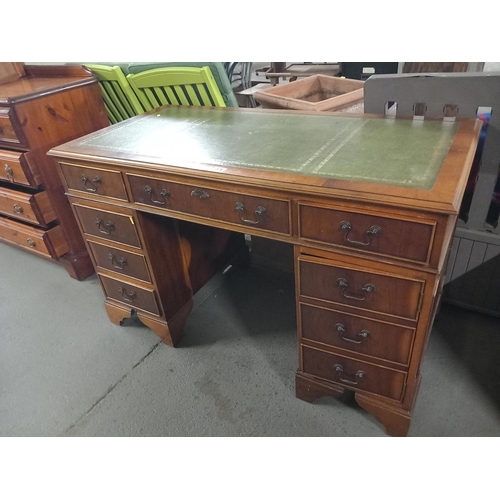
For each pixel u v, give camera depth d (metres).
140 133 1.47
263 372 1.59
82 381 1.62
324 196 0.97
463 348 1.58
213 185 1.13
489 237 1.50
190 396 1.52
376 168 1.03
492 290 1.62
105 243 1.57
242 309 1.90
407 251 0.95
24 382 1.64
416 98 1.41
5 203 2.05
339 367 1.28
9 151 1.86
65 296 2.10
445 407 1.39
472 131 1.20
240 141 1.30
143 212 1.41
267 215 1.09
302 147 1.20
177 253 1.63
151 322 1.70
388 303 1.06
